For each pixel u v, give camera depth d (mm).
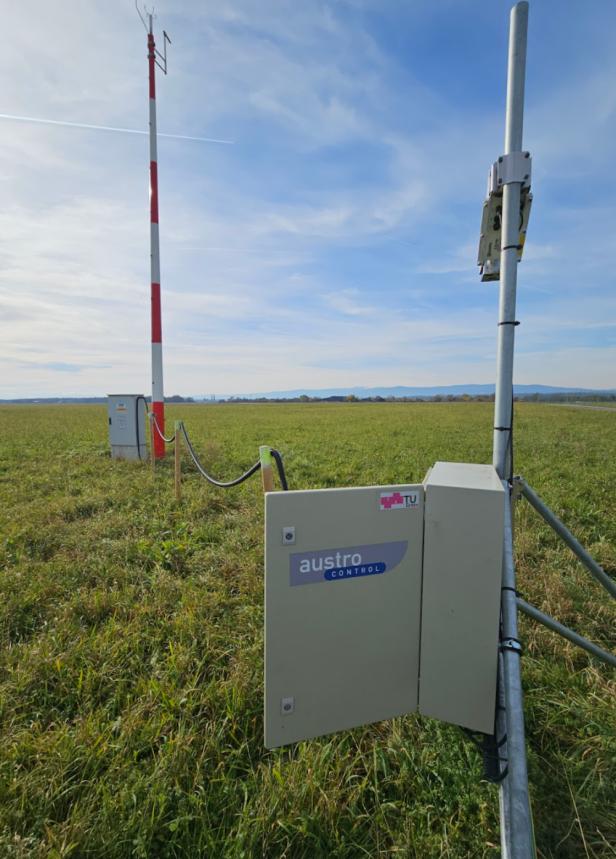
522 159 1775
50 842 1608
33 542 4766
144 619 3141
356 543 1627
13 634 3084
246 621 3113
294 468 8828
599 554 4328
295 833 1664
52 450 12117
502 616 1625
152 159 9836
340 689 1696
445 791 1859
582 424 20812
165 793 1805
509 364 1898
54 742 2043
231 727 2195
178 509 5832
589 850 1605
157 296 10148
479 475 1818
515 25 1780
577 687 2424
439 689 1722
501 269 1885
